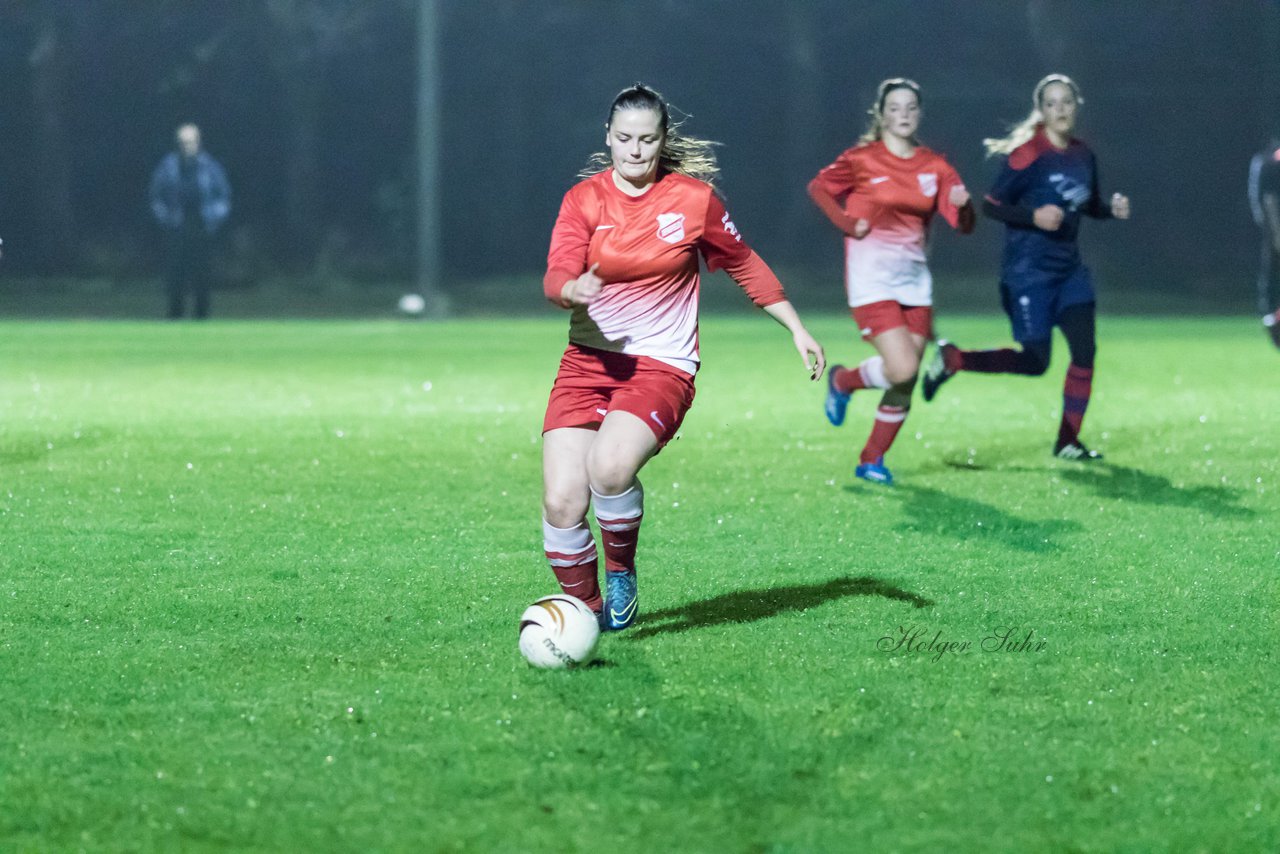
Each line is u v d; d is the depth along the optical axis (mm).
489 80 108188
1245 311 81938
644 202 13352
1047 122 23281
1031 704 11555
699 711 11289
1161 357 44969
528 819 9352
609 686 11906
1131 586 15570
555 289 12789
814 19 107062
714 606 14680
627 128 13062
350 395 34250
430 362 43969
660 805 9570
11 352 47500
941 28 108688
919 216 21766
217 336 56344
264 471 22891
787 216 108000
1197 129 106625
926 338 22062
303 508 19891
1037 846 9031
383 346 50750
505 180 108312
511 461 24062
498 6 107750
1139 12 106438
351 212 109875
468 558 16844
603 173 13586
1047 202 23344
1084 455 24375
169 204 66000
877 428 22297
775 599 14969
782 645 13180
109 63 107812
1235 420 29438
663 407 13203
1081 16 106812
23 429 27734
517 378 38781
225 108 108688
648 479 22406
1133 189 106938
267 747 10562
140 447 25375
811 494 21141
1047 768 10219
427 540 17875
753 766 10195
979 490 21516
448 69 107875
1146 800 9711
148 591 15180
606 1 109000
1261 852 8984
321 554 17031
